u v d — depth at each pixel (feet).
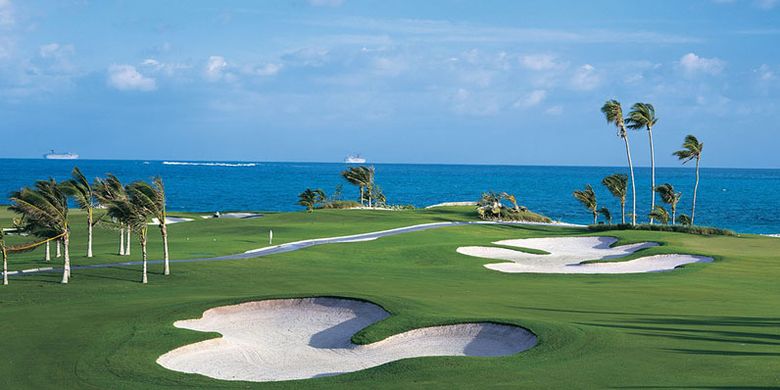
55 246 240.73
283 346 106.93
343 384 76.02
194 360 95.20
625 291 139.23
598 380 70.64
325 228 302.04
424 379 75.05
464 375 75.72
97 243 253.65
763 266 183.62
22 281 160.04
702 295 132.67
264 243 245.04
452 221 343.26
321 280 159.53
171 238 269.64
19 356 91.35
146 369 84.84
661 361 77.20
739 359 76.84
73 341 98.68
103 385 78.95
